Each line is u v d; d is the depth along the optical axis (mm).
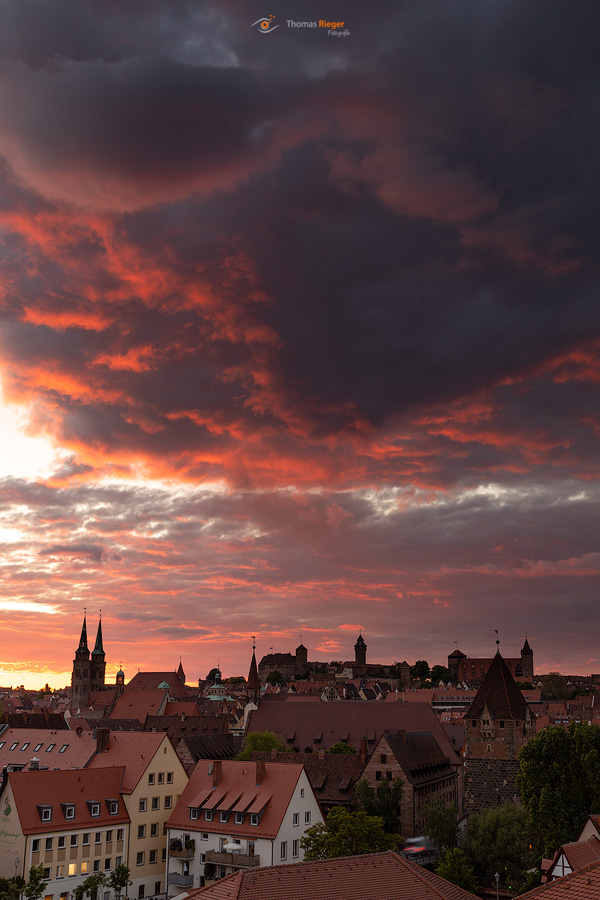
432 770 156000
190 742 166250
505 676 151750
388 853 53094
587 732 107312
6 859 102812
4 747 141500
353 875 49625
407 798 139500
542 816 105812
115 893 107500
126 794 114062
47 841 103688
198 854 109375
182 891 108000
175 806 118688
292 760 152625
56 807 106812
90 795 111375
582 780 105812
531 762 109625
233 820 108375
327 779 146375
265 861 102688
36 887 92250
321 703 194625
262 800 107625
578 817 103625
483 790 147875
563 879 40562
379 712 188000
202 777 116938
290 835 105938
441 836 125250
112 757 122875
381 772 142875
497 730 148375
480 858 116812
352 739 184875
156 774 118312
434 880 50812
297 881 48031
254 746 170500
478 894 100688
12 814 104062
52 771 110688
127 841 112062
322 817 112375
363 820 98812
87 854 107438
